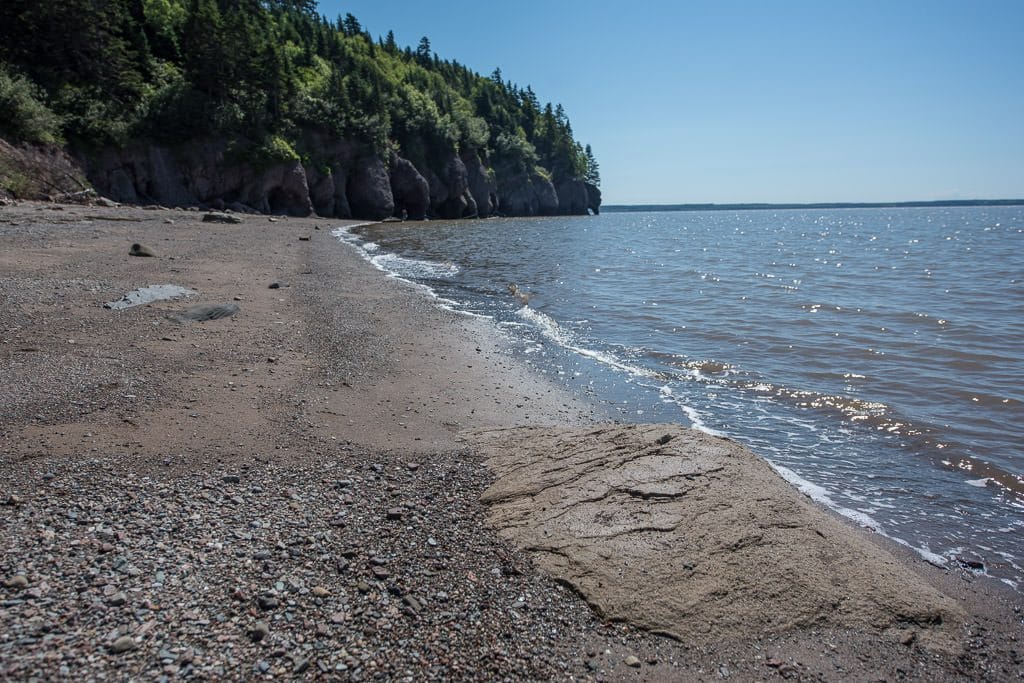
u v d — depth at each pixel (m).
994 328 12.70
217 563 3.71
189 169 50.44
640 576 3.77
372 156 67.12
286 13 90.00
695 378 9.27
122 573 3.52
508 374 9.12
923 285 19.70
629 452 5.21
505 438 6.16
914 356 10.48
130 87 49.38
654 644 3.36
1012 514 5.23
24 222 23.28
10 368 7.32
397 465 5.49
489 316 13.75
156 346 8.70
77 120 42.28
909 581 3.93
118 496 4.50
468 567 3.92
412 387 8.00
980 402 8.02
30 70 43.16
